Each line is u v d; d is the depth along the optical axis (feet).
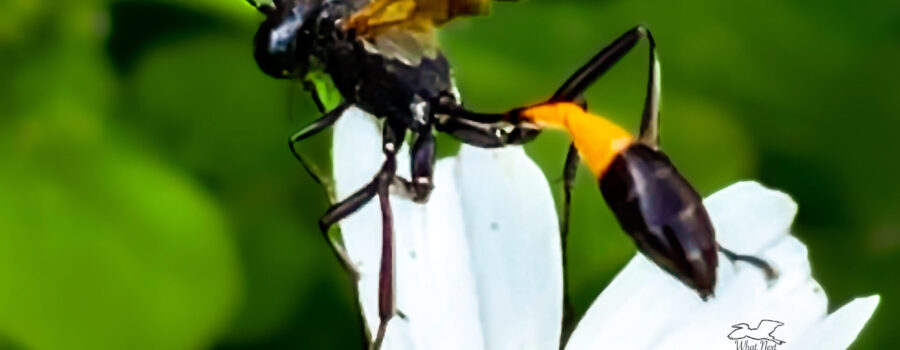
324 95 0.47
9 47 0.49
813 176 0.54
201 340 0.48
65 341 0.48
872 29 0.54
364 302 0.45
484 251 0.46
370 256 0.45
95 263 0.48
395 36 0.47
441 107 0.47
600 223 0.50
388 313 0.45
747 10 0.54
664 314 0.45
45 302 0.48
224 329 0.50
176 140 0.51
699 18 0.53
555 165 0.50
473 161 0.46
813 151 0.54
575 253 0.50
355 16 0.47
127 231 0.48
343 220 0.45
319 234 0.51
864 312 0.44
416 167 0.46
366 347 0.45
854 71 0.54
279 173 0.51
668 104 0.53
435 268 0.46
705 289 0.44
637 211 0.44
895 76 0.54
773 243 0.45
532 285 0.46
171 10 0.50
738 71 0.54
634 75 0.53
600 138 0.45
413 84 0.47
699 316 0.45
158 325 0.48
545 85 0.52
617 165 0.44
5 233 0.48
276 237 0.51
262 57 0.47
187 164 0.51
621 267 0.50
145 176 0.49
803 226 0.54
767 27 0.54
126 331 0.48
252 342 0.51
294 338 0.51
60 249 0.48
